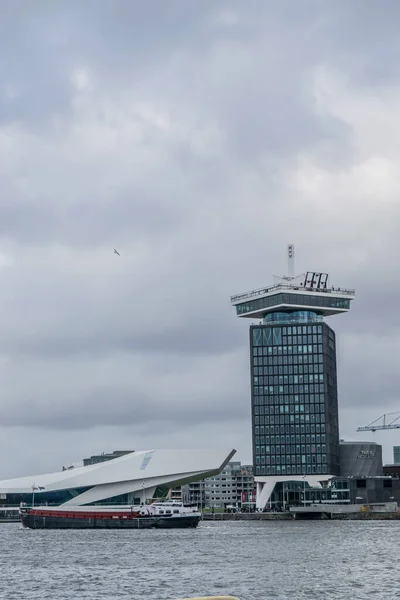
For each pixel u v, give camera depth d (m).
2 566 102.75
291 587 77.62
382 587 76.81
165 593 75.50
